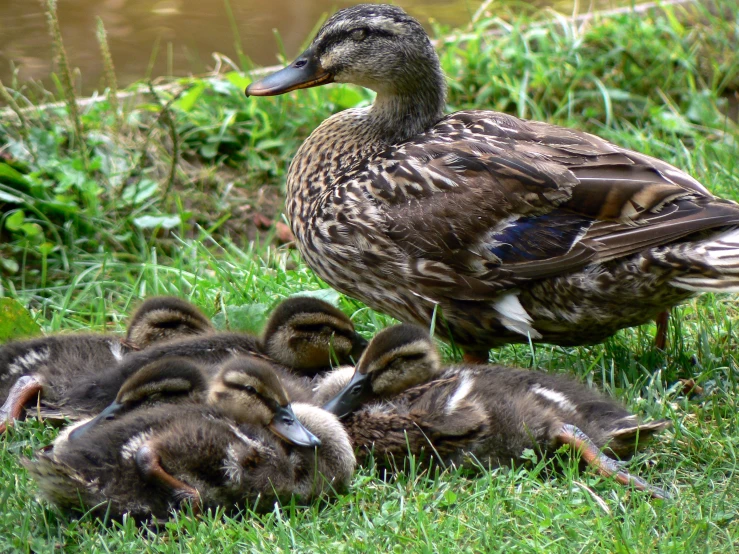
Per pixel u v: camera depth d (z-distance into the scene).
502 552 7.75
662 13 19.27
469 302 10.77
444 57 17.56
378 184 11.00
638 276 10.24
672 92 17.55
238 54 18.17
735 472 9.01
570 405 9.48
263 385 8.68
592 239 10.35
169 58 17.83
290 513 8.30
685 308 12.11
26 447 9.37
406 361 9.66
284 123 16.52
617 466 8.80
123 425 8.50
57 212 14.05
